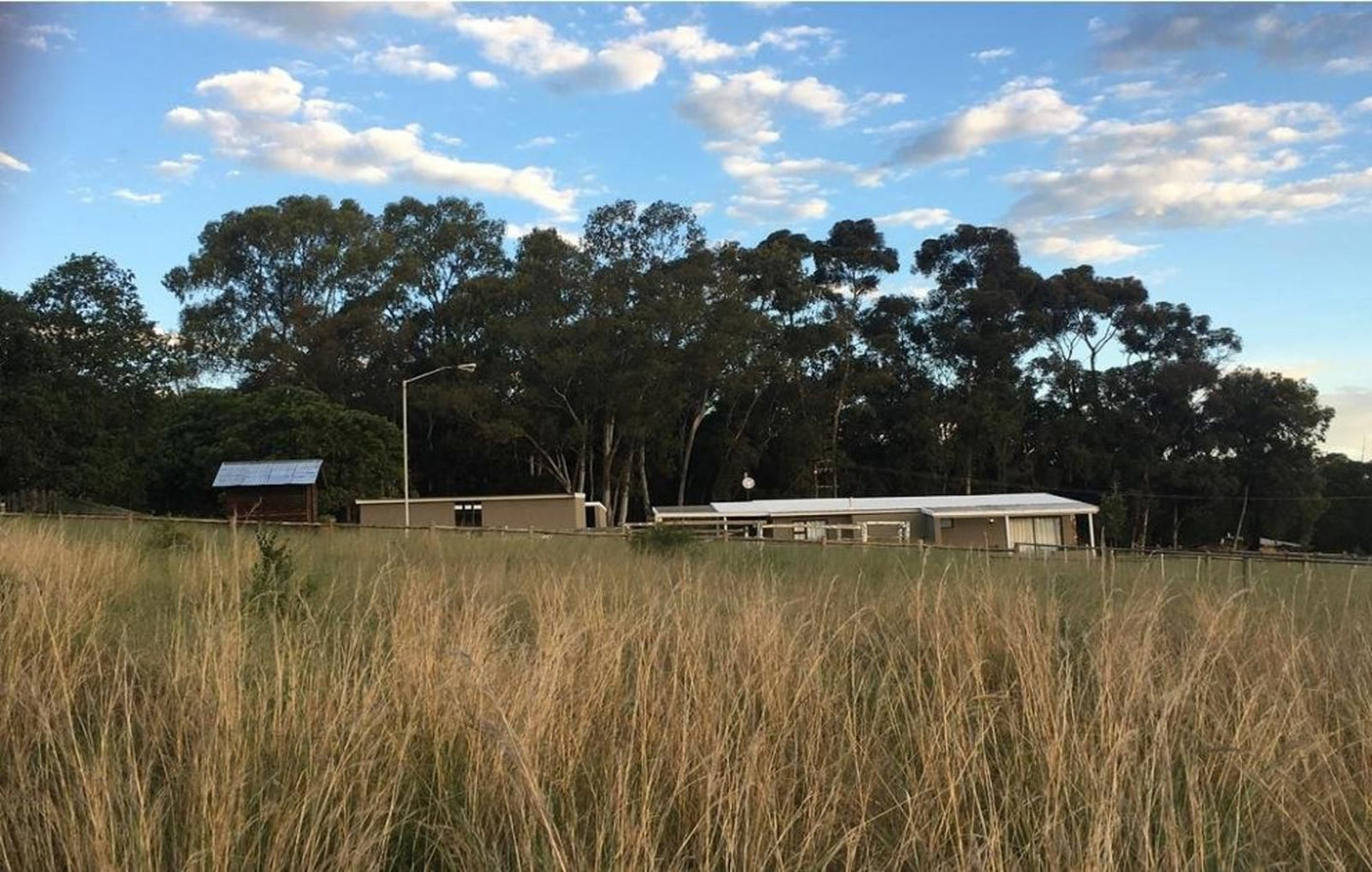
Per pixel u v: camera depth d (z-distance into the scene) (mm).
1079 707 3965
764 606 5484
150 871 2693
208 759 3072
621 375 51531
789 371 60469
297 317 56969
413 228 63531
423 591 6223
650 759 3506
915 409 63781
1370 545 72562
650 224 54750
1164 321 67812
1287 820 3195
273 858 2789
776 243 61688
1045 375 67375
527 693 3748
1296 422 62594
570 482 59281
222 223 60906
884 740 3904
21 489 32375
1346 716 4215
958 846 2979
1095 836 2820
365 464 45125
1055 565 11586
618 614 5371
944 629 5090
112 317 37469
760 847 2965
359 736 3449
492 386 55531
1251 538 65312
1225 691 4242
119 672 4117
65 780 3018
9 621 4812
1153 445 64250
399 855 3141
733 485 60969
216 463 43406
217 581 6117
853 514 43906
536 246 55219
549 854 2852
